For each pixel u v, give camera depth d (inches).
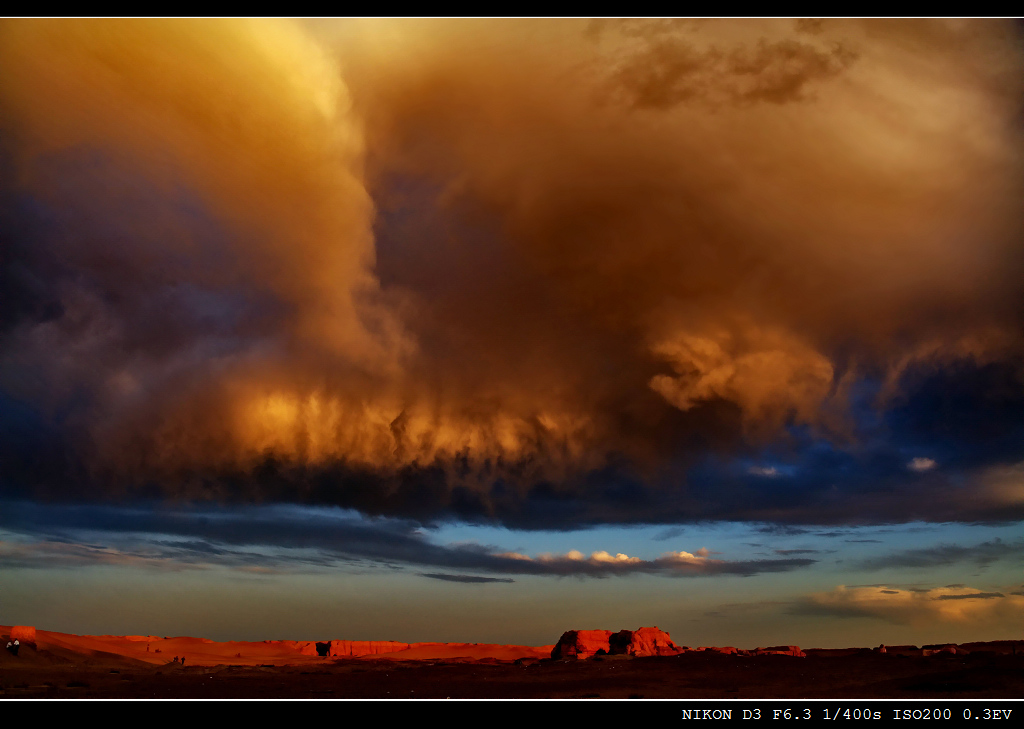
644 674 1679.4
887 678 1471.5
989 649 1942.7
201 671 2004.2
